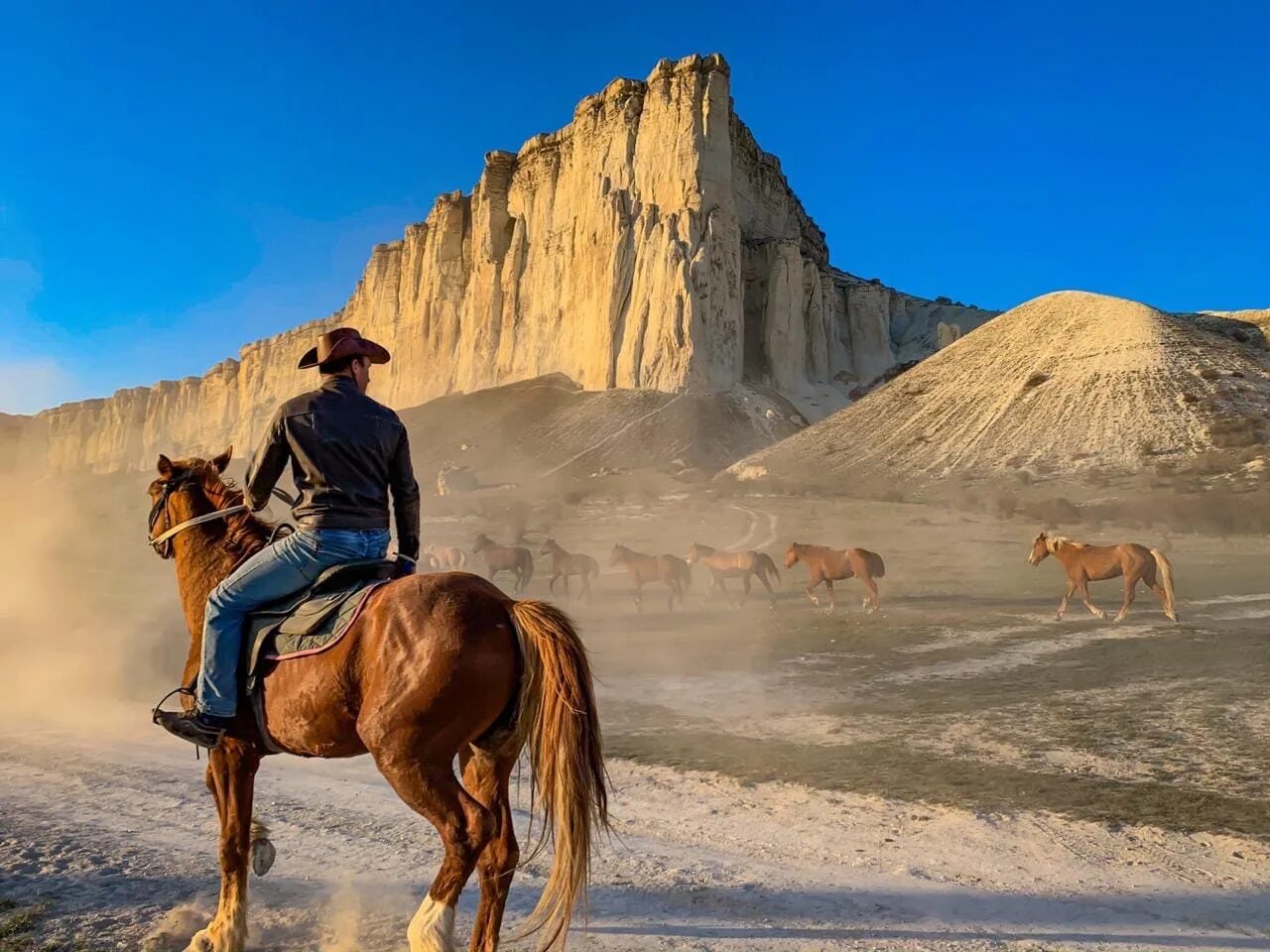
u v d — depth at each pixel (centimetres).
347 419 436
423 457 11656
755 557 2388
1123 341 9356
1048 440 7806
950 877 545
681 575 2359
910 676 1338
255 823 496
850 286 17575
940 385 10012
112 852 588
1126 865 562
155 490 521
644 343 13412
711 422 12200
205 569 485
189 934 455
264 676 424
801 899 505
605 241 13900
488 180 16125
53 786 769
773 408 13100
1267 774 769
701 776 790
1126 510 5138
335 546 431
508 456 11381
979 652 1563
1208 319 11219
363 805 711
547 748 367
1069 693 1170
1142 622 1900
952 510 5812
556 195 15425
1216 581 2784
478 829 363
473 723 378
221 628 427
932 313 19362
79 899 502
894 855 586
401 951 430
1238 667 1323
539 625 385
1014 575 3102
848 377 16212
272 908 489
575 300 14325
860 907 493
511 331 15175
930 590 2736
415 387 16262
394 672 376
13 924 464
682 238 13562
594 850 599
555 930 352
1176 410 7725
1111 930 461
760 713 1089
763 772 802
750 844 612
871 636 1784
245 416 18812
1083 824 642
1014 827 638
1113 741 905
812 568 2292
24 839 615
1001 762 831
